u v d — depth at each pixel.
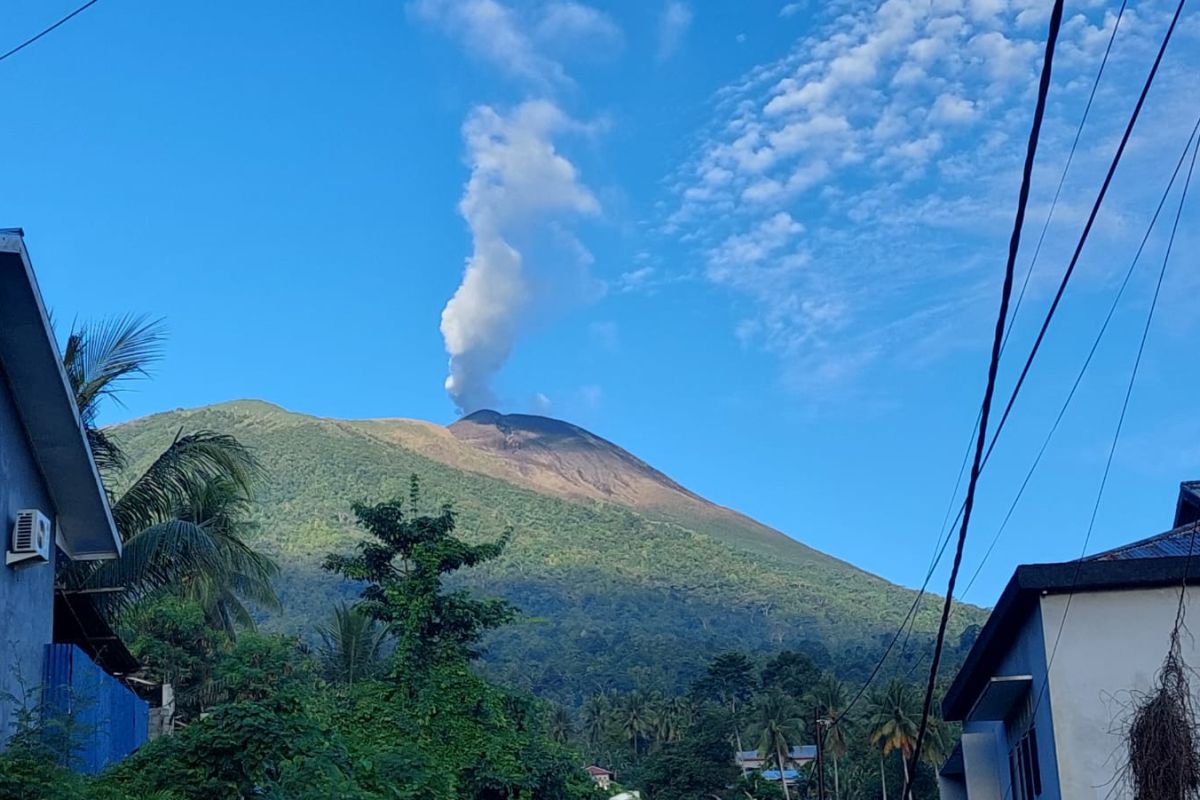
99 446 20.50
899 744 73.19
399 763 19.75
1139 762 11.52
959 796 23.56
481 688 25.42
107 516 15.71
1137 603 14.04
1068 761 13.61
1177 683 11.74
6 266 12.69
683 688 181.50
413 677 25.19
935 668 11.74
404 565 28.17
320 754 15.14
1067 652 13.96
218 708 15.36
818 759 36.72
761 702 94.31
